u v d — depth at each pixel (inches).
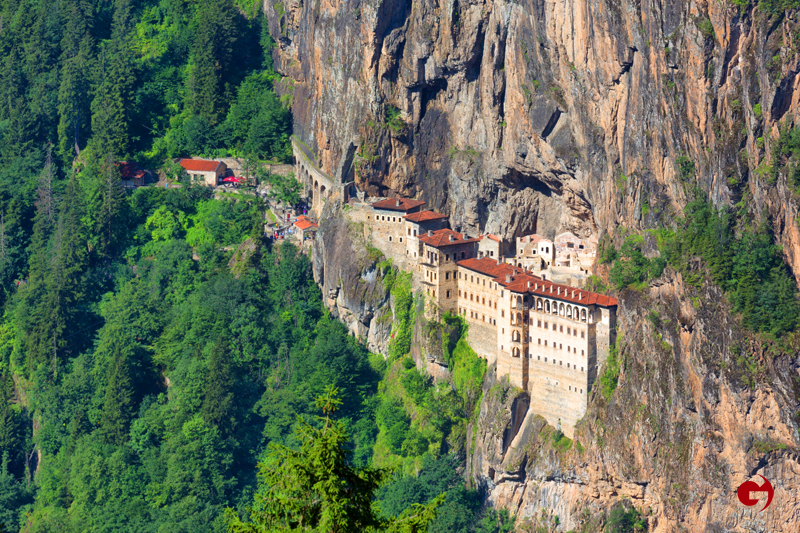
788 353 7696.9
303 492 2945.4
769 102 7770.7
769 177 7834.6
